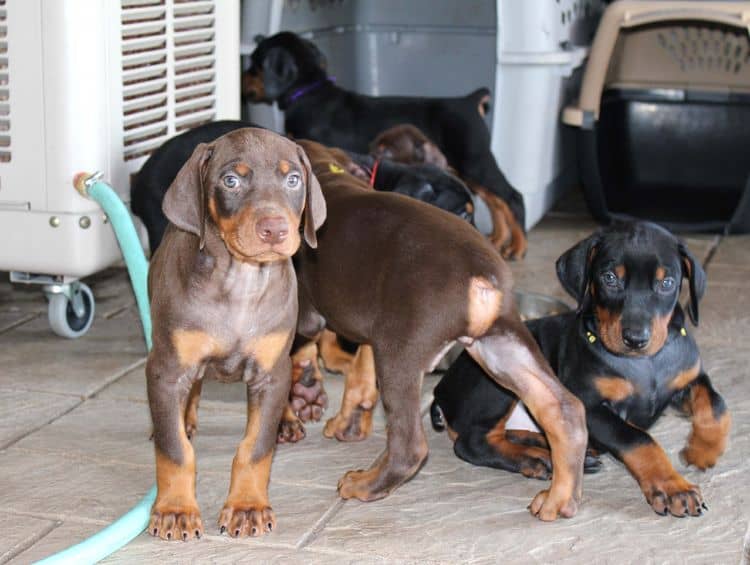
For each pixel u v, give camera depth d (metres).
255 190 1.29
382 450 1.60
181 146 1.79
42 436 1.62
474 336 1.41
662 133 2.65
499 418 1.55
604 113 2.68
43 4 1.73
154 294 1.39
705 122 2.62
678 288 1.49
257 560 1.35
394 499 1.48
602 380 1.49
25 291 2.18
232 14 2.03
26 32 1.74
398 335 1.41
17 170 1.79
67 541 1.39
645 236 1.49
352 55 2.83
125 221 1.68
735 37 2.66
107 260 1.85
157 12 1.87
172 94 1.93
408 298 1.40
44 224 1.80
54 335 1.96
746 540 1.40
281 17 2.60
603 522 1.44
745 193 2.55
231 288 1.35
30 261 1.82
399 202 1.48
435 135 2.45
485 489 1.51
